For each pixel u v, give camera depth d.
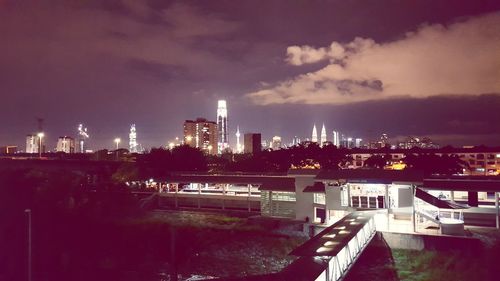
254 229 60.12
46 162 95.44
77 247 58.53
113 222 68.75
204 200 76.50
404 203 52.91
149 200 79.06
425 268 43.91
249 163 103.88
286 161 102.56
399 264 45.56
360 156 155.50
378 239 48.56
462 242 44.69
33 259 53.16
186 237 60.06
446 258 44.44
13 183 80.19
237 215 69.19
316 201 58.97
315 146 104.19
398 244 47.72
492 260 43.16
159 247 57.62
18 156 148.38
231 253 54.34
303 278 27.33
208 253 54.75
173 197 79.06
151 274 48.72
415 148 150.38
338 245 33.94
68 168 99.25
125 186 88.06
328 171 58.56
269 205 64.31
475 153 140.12
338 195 55.69
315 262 30.39
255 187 89.06
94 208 75.19
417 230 49.16
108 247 58.97
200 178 78.19
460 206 50.31
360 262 44.53
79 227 66.69
